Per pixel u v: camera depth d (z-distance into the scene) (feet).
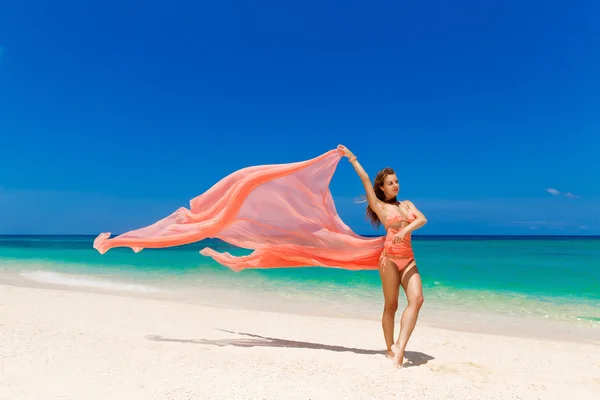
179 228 20.40
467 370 16.62
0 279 48.60
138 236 20.31
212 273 55.98
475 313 32.94
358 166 19.26
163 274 54.90
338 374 15.30
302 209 20.43
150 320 25.67
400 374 15.74
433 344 22.56
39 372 14.17
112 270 59.36
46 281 47.03
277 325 25.99
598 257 89.04
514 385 15.16
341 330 25.22
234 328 24.59
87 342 18.52
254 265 21.45
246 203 20.58
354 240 19.52
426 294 41.88
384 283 18.31
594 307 35.29
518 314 32.58
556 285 47.26
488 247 142.82
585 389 15.02
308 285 45.85
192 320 26.35
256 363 16.40
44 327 21.65
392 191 18.85
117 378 13.89
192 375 14.43
